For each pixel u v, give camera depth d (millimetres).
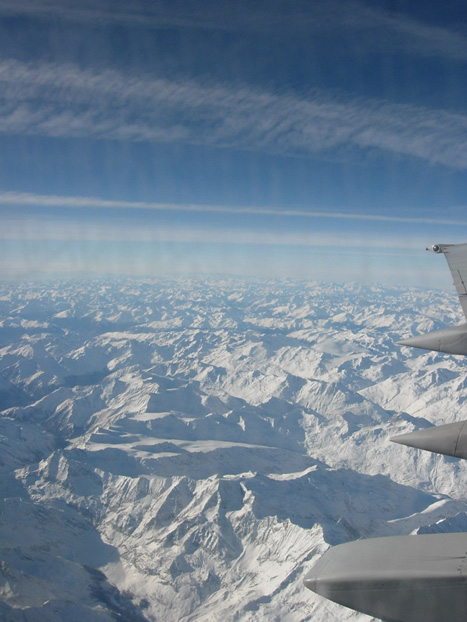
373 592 5363
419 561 5547
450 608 5160
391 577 5402
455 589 5227
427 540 5883
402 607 5254
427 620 5164
